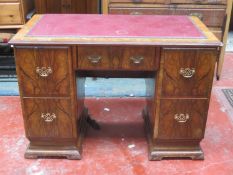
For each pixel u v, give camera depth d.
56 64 1.72
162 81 1.77
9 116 2.40
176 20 2.05
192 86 1.78
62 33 1.77
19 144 2.10
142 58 1.73
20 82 1.77
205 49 1.69
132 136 2.21
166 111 1.84
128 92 2.75
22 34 1.75
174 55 1.70
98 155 2.01
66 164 1.93
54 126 1.89
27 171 1.88
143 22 1.99
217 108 2.54
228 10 2.66
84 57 1.72
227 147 2.10
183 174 1.86
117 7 2.64
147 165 1.93
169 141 1.94
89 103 2.60
